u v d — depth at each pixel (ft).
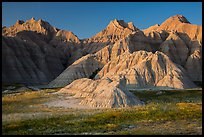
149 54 487.20
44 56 613.93
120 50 608.19
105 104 222.48
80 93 302.45
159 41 653.71
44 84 526.57
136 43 625.00
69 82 517.96
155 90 345.31
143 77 421.59
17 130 127.13
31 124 139.64
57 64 654.12
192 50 608.60
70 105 231.30
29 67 540.93
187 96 288.71
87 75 551.59
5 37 548.72
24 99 270.26
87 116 163.84
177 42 620.90
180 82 397.60
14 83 468.34
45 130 126.21
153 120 149.48
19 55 543.39
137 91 336.70
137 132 116.88
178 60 588.91
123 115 163.12
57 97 291.38
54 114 175.11
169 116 159.43
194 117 156.76
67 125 137.59
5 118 157.99
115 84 249.75
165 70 435.53
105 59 604.08
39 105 228.02
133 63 487.61
